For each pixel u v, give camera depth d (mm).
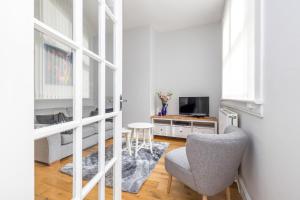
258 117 1230
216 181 1312
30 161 458
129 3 3031
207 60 3918
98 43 1008
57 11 761
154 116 3916
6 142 393
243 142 1285
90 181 908
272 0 994
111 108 1222
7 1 395
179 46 4176
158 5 3094
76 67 766
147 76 4027
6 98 391
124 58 4230
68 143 783
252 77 1386
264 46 1110
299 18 752
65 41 689
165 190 1755
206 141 1233
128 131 2768
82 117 833
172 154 1725
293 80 797
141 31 4047
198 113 3832
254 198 1337
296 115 774
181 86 4168
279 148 924
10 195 402
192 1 2957
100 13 1005
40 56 703
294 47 788
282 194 895
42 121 656
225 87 2898
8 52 395
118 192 1259
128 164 2379
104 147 1052
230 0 2406
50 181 748
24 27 438
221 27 3619
